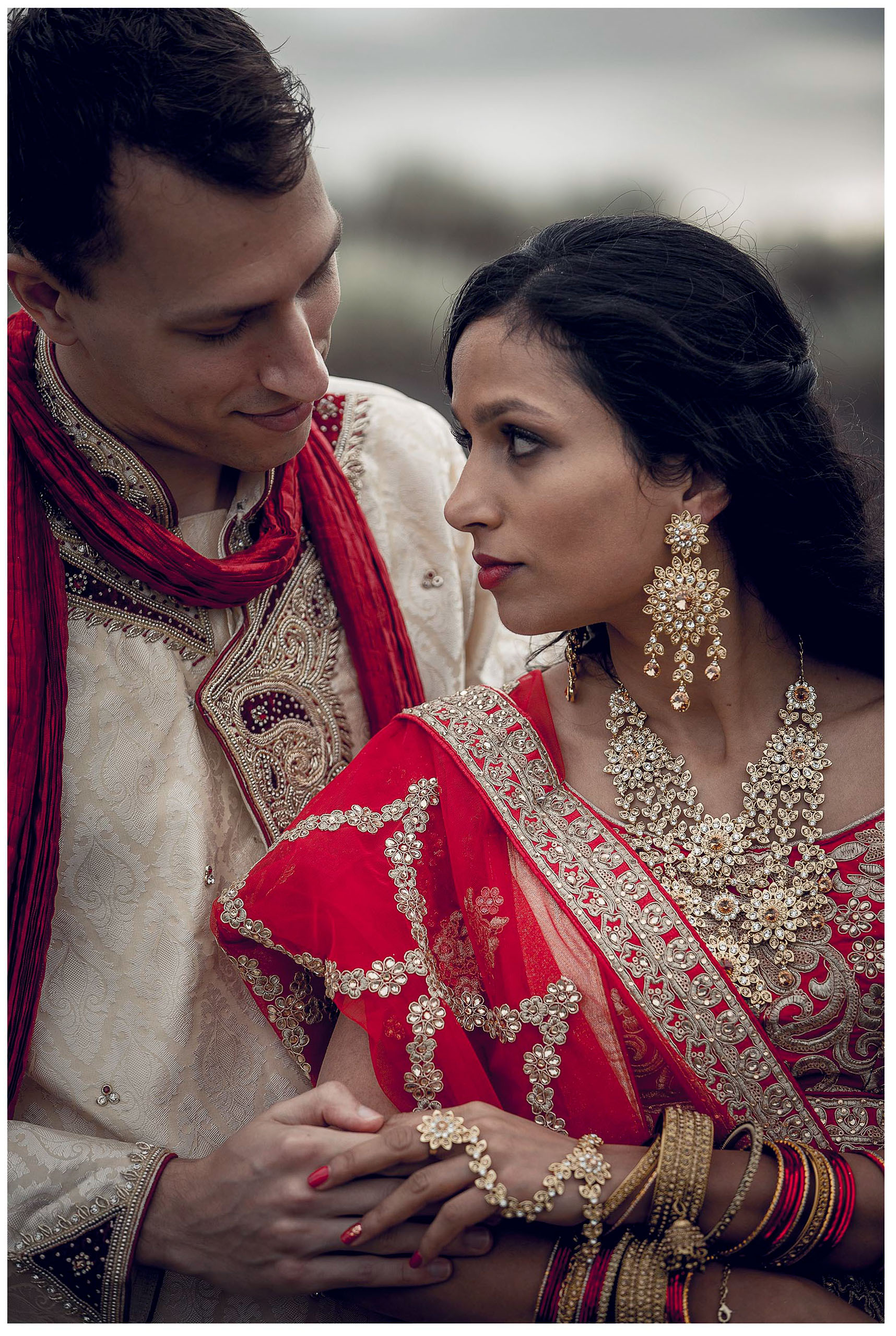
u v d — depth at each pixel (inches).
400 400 76.5
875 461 57.5
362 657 66.4
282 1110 51.1
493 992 51.2
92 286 51.0
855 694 53.5
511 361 48.0
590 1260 46.9
